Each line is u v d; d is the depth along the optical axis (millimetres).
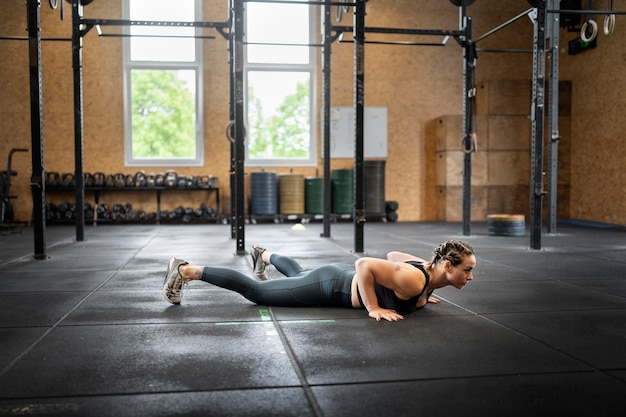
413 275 3246
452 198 12133
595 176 11570
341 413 2059
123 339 3012
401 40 12523
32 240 8375
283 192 11875
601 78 11297
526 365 2590
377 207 12031
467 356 2719
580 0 11375
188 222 12016
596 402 2166
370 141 12555
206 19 11867
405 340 2986
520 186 12156
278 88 12336
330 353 2762
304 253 6723
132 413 2061
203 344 2920
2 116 11492
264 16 12219
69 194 11781
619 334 3125
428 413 2062
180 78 12016
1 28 11398
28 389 2287
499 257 6312
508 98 12039
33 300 4012
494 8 12656
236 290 3715
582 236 8758
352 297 3512
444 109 12711
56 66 11594
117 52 11734
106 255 6582
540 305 3846
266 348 2848
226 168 12180
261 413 2061
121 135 11812
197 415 2043
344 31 8422
